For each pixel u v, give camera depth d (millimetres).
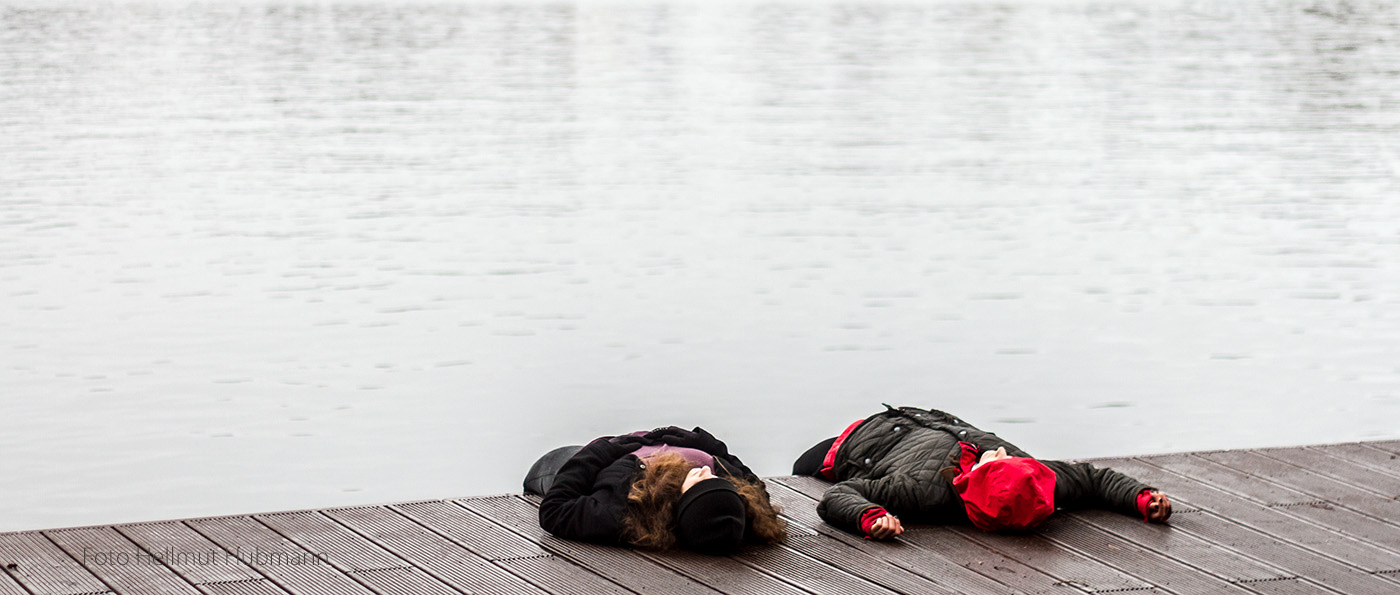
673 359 9906
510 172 20422
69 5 67562
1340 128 25797
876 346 10344
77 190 17969
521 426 8242
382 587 4008
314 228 15500
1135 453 7789
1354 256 14016
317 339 10375
